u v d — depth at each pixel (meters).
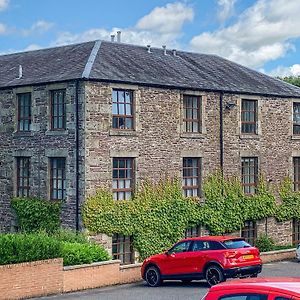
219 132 31.05
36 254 20.61
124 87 27.47
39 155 28.14
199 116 30.39
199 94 30.16
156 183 28.72
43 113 27.91
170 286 22.92
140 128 28.08
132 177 28.05
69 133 26.88
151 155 28.52
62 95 27.44
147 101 28.34
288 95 33.88
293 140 34.50
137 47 31.89
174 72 30.56
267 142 33.16
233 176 31.67
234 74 33.56
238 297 7.26
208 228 30.77
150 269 23.16
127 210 27.62
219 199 31.08
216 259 21.52
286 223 34.41
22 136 28.75
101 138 26.83
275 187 33.66
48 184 27.84
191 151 29.97
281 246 33.41
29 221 28.16
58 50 31.38
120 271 23.50
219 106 31.02
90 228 26.59
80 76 26.23
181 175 29.67
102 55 29.08
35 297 20.44
